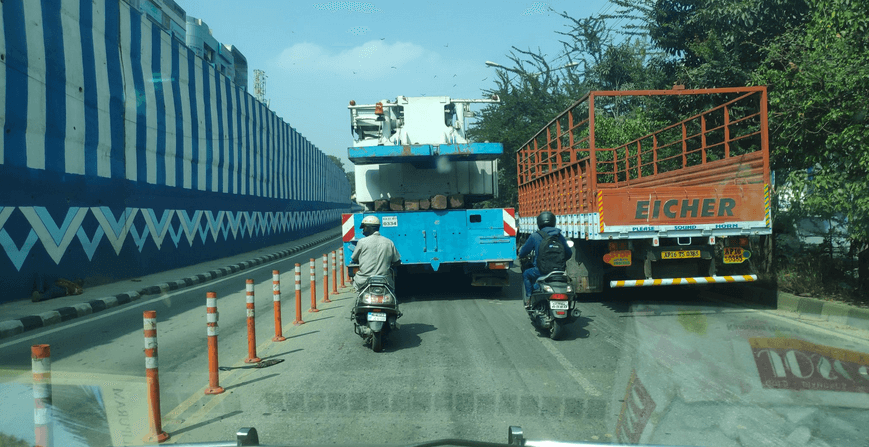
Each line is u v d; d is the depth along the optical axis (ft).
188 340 26.30
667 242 28.22
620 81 78.07
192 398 17.15
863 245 24.56
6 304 35.58
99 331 29.32
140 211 53.78
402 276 37.04
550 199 39.22
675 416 7.78
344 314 32.09
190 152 66.74
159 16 147.84
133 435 13.43
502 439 13.29
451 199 34.71
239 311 34.78
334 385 18.26
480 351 22.34
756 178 27.96
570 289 24.12
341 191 243.40
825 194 24.26
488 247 34.60
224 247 78.33
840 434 7.21
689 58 51.31
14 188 36.91
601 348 22.16
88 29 45.57
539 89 84.17
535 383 17.87
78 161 43.93
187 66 66.18
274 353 23.20
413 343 24.13
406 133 38.81
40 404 10.54
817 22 27.43
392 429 14.21
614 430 8.64
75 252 43.21
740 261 27.63
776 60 30.63
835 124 25.66
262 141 100.12
